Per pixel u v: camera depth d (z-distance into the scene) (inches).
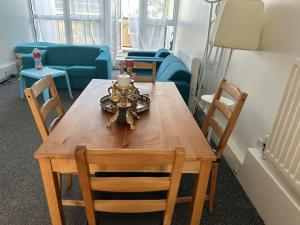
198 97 112.2
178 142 43.9
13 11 179.3
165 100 66.1
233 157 79.7
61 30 204.4
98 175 51.6
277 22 62.5
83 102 61.6
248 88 77.2
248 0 63.6
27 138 94.1
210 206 62.6
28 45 184.2
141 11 199.8
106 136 45.2
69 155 38.7
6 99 133.6
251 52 75.7
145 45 211.2
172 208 37.3
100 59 146.8
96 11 198.1
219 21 67.3
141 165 32.0
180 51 183.5
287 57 58.2
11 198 64.8
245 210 64.4
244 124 79.0
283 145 53.4
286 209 52.2
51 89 61.0
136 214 43.4
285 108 52.9
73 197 66.6
